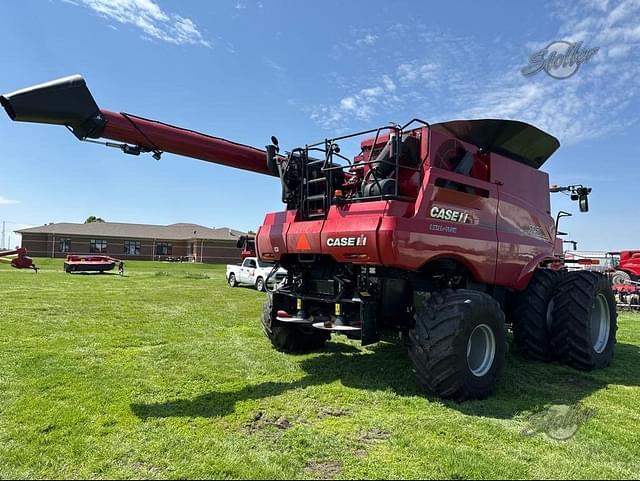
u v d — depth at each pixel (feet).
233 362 17.97
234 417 12.07
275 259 18.37
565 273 19.63
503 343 14.87
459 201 15.62
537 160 20.66
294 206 18.08
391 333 16.74
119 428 11.18
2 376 15.35
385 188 14.48
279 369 17.04
